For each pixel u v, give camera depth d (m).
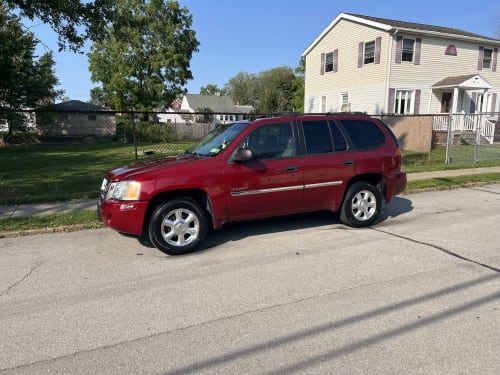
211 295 3.84
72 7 14.26
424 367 2.65
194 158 5.37
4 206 7.63
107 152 19.73
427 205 8.00
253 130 5.43
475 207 7.77
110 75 39.06
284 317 3.38
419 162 14.55
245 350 2.89
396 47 21.84
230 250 5.22
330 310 3.49
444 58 23.47
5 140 26.03
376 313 3.42
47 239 5.79
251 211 5.44
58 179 11.11
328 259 4.83
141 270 4.53
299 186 5.64
